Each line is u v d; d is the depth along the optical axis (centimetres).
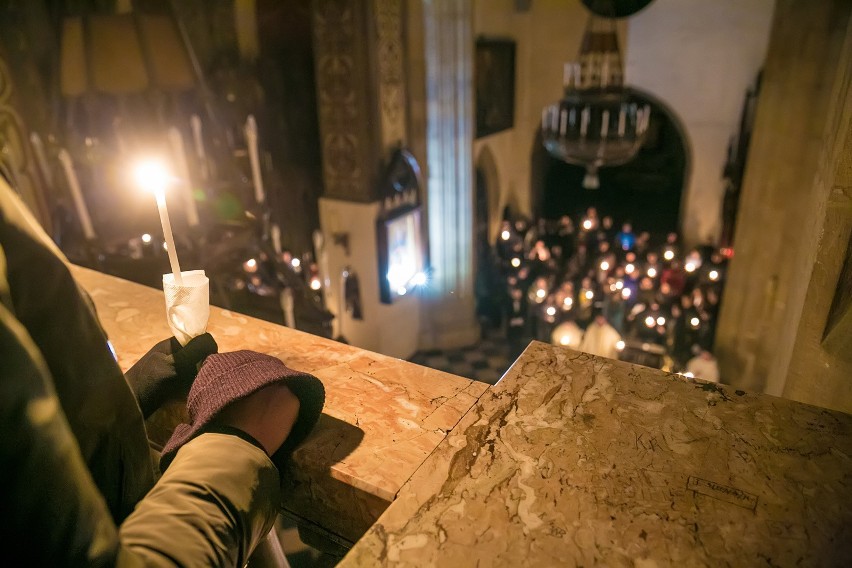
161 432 120
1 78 348
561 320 870
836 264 140
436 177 836
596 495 82
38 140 354
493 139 1057
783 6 686
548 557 72
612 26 862
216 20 644
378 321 787
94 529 45
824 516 78
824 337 141
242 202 328
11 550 42
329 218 756
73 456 45
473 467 88
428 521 78
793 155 680
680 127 988
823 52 630
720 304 866
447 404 113
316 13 655
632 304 888
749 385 782
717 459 89
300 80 696
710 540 74
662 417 99
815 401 146
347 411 111
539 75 1073
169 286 101
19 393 41
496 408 103
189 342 104
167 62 239
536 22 1038
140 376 101
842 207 136
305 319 504
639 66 986
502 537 75
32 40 371
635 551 73
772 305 733
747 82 905
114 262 305
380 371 126
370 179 712
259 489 67
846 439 93
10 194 56
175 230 306
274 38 680
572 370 114
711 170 983
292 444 85
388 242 742
